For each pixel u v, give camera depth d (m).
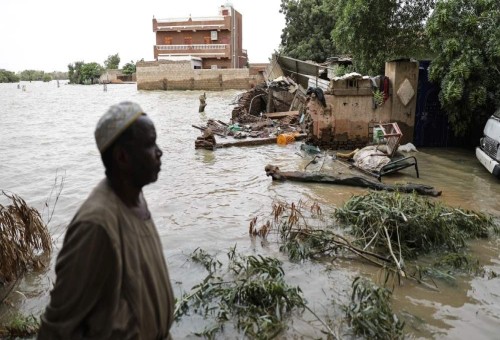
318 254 5.60
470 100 11.86
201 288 4.38
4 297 4.62
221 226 6.69
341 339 3.78
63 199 8.27
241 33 69.38
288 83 22.22
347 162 11.06
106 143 1.76
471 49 11.68
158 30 60.09
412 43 15.95
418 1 15.34
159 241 2.01
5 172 10.69
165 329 2.01
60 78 141.88
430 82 13.39
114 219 1.71
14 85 90.31
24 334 3.88
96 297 1.67
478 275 5.09
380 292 4.31
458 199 8.30
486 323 4.11
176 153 13.05
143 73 52.50
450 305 4.43
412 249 5.61
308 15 35.69
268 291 4.29
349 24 15.70
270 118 19.81
